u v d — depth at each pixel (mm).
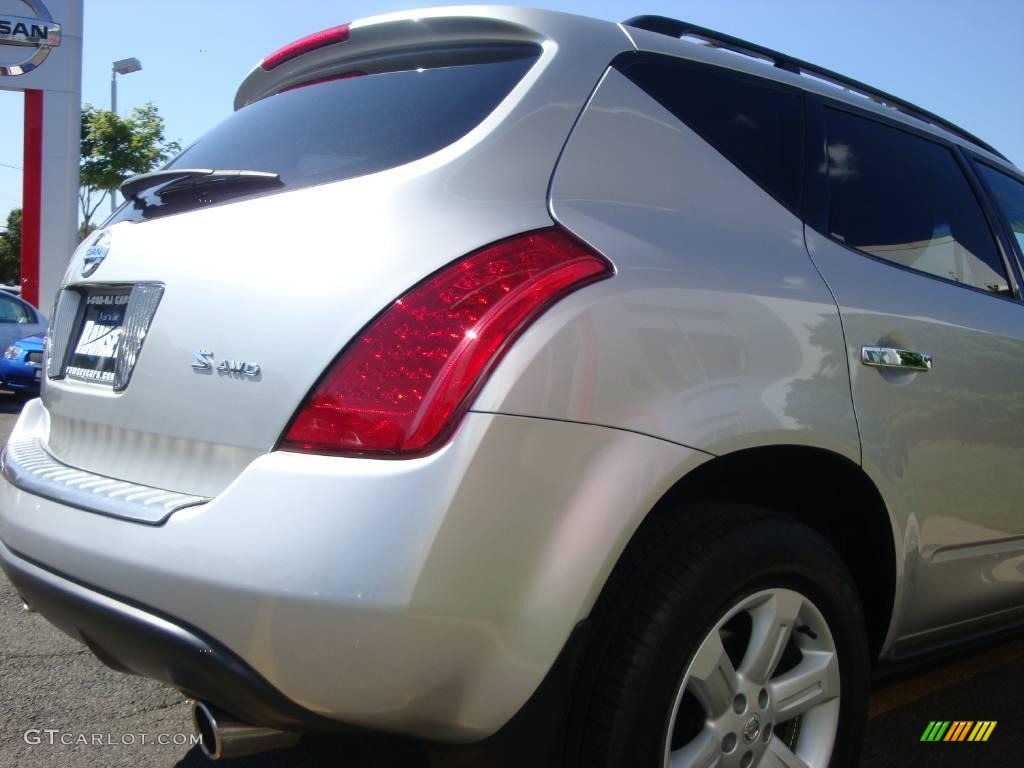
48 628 3414
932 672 3410
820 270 2225
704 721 1907
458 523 1541
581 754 1757
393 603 1505
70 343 2287
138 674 1932
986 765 2689
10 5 17062
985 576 2613
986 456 2496
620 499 1679
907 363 2262
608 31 2143
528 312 1648
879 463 2162
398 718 1593
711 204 2115
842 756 2135
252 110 2508
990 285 2838
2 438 7254
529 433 1604
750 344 1937
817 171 2418
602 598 1810
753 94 2371
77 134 17641
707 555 1830
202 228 1935
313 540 1523
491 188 1786
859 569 2373
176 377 1812
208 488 1717
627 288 1778
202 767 2496
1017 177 3348
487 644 1598
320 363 1625
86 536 1750
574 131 1944
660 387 1770
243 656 1551
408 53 2225
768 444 1915
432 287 1639
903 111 3031
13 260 47438
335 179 1888
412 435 1557
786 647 2082
